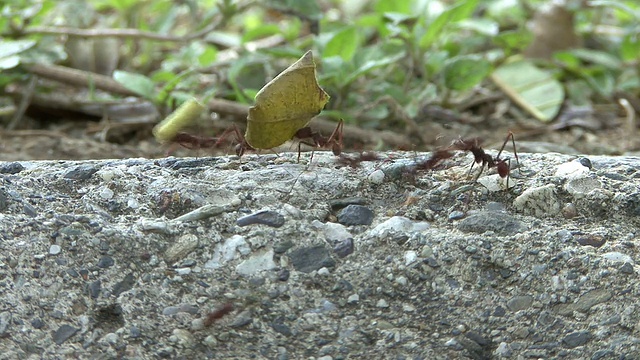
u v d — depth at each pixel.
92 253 0.60
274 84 0.60
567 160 0.62
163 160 0.63
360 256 0.60
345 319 0.59
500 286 0.60
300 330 0.59
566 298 0.60
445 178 0.62
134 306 0.59
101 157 0.70
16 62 0.69
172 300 0.59
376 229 0.60
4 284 0.59
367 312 0.60
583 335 0.59
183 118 0.62
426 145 0.71
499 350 0.59
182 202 0.61
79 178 0.62
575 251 0.60
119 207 0.61
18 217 0.60
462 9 0.71
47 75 0.72
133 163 0.62
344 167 0.62
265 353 0.59
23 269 0.59
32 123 0.73
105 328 0.59
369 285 0.60
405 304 0.60
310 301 0.60
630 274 0.60
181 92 0.71
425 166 0.62
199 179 0.62
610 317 0.59
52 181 0.61
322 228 0.60
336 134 0.62
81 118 0.73
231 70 0.72
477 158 0.61
